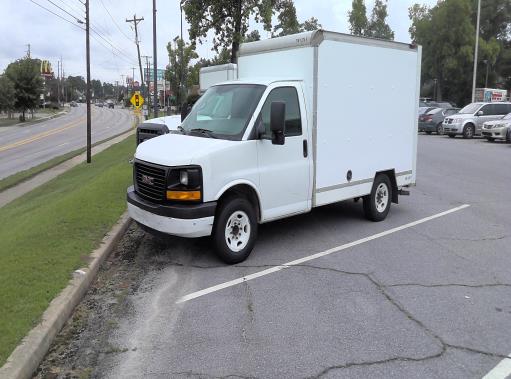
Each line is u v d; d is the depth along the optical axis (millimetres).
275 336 4480
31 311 4520
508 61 60875
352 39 7492
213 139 6309
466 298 5336
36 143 36281
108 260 6531
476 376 3844
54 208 8930
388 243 7352
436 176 13750
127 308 5109
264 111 6527
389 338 4438
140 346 4316
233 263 6402
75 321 4781
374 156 8273
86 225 7473
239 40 17141
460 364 4012
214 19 17516
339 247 7137
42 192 15938
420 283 5766
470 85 56250
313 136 7102
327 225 8359
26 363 3729
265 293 5469
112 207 8555
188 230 5895
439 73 55344
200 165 5875
